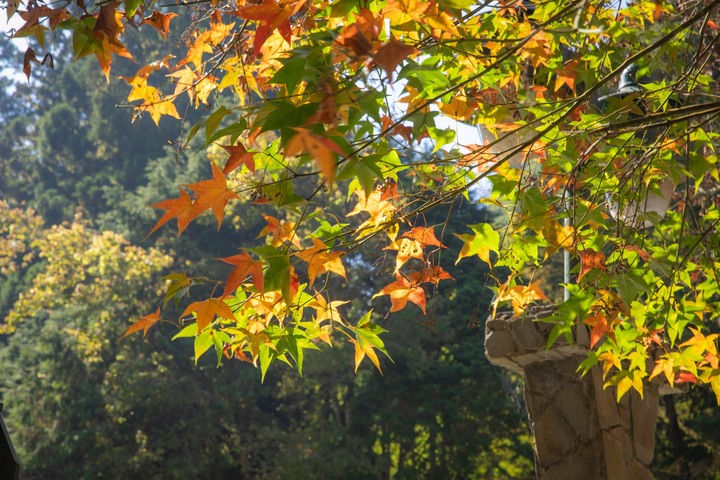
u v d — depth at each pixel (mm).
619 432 3395
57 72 31594
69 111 28016
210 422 18578
